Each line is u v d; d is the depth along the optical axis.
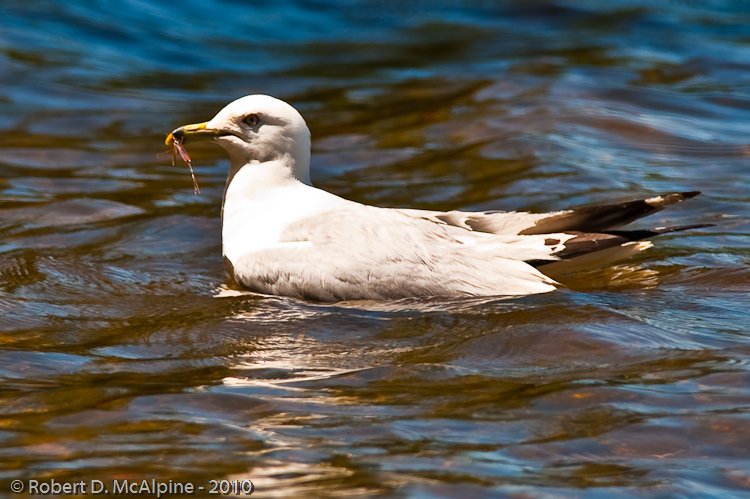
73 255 12.59
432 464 7.02
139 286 11.52
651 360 8.91
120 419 7.82
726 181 15.41
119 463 7.06
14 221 13.87
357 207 11.39
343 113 20.50
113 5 28.94
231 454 7.20
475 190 15.34
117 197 15.21
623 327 9.69
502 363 8.96
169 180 16.30
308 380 8.64
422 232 10.92
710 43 25.75
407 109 20.33
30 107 20.33
